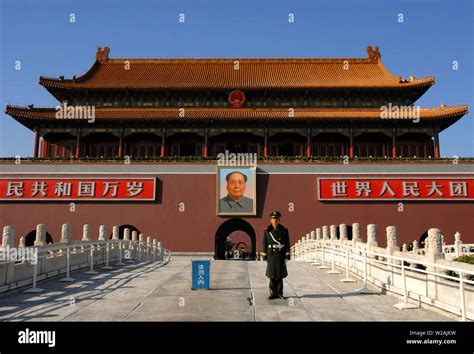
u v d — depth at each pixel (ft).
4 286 57.52
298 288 64.49
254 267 96.63
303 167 171.83
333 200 168.04
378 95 195.31
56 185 171.01
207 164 173.27
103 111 189.26
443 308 46.24
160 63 222.07
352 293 60.18
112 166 172.65
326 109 191.21
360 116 178.40
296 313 47.88
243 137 196.65
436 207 166.20
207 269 63.93
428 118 176.24
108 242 97.04
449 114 172.55
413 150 193.67
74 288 64.80
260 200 169.68
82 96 197.36
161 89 192.24
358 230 81.05
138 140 197.67
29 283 64.28
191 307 50.96
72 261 81.51
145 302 53.98
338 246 92.48
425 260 50.65
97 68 215.92
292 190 170.19
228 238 329.31
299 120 180.55
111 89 192.44
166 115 183.01
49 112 185.68
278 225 56.39
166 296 57.98
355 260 76.07
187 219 168.76
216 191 170.19
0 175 171.63
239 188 168.55
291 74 211.20
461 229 164.45
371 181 168.86
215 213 169.07
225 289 63.62
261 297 56.90
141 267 95.50
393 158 170.81
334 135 192.75
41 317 46.34
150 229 168.14
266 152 183.01
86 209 169.27
